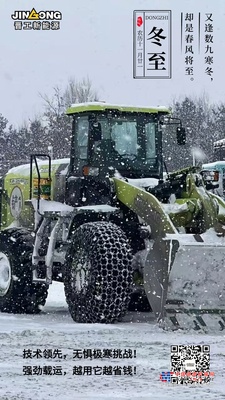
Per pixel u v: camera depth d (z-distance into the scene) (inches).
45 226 490.0
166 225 413.4
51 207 482.9
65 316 487.2
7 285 510.6
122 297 424.5
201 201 430.9
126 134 484.7
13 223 539.5
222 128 1609.3
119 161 479.8
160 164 490.0
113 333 383.6
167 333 385.4
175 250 400.5
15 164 1457.9
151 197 426.9
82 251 435.8
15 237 503.2
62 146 1408.7
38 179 488.7
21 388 251.8
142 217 430.3
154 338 366.3
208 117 1647.4
